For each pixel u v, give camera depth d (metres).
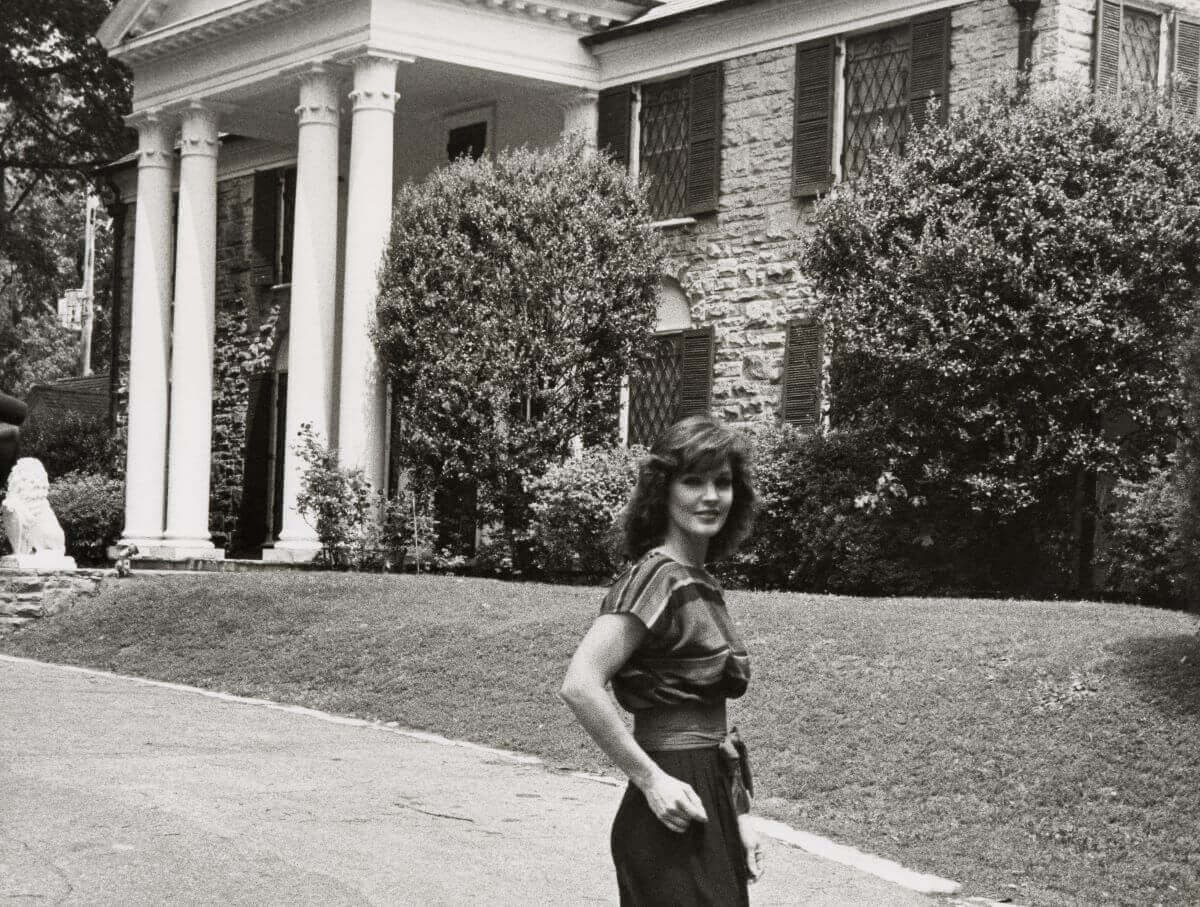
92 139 40.34
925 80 21.64
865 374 18.72
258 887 8.04
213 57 27.09
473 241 22.88
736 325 23.78
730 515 4.96
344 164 29.25
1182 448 12.39
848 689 13.00
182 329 27.61
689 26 24.28
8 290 51.59
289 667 17.52
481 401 22.33
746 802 4.80
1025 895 9.11
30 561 22.75
